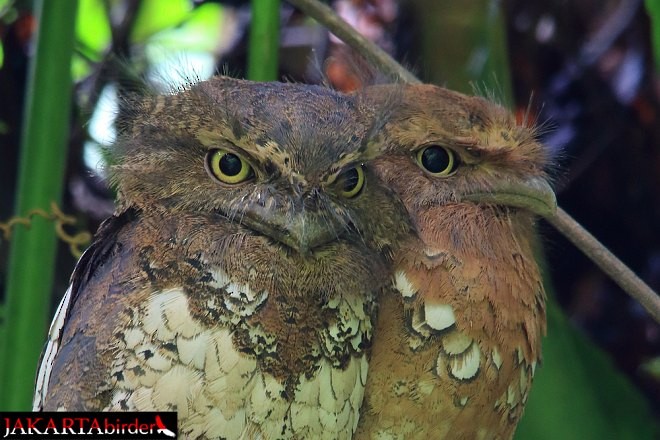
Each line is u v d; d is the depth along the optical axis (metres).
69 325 1.73
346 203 1.73
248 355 1.71
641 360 1.88
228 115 1.72
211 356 1.71
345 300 1.73
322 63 1.88
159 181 1.73
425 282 1.75
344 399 1.72
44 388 1.74
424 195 1.77
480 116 1.78
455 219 1.77
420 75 1.86
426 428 1.75
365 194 1.74
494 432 1.76
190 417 1.71
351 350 1.73
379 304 1.75
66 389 1.71
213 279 1.71
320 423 1.72
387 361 1.75
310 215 1.72
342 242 1.73
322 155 1.72
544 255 1.82
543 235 1.83
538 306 1.78
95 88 1.84
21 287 1.76
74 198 1.88
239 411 1.71
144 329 1.71
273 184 1.72
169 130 1.73
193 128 1.73
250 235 1.72
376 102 1.77
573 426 1.80
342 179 1.73
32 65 1.77
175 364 1.71
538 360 1.78
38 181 1.76
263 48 1.79
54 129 1.77
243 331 1.71
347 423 1.72
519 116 1.86
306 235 1.72
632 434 1.80
